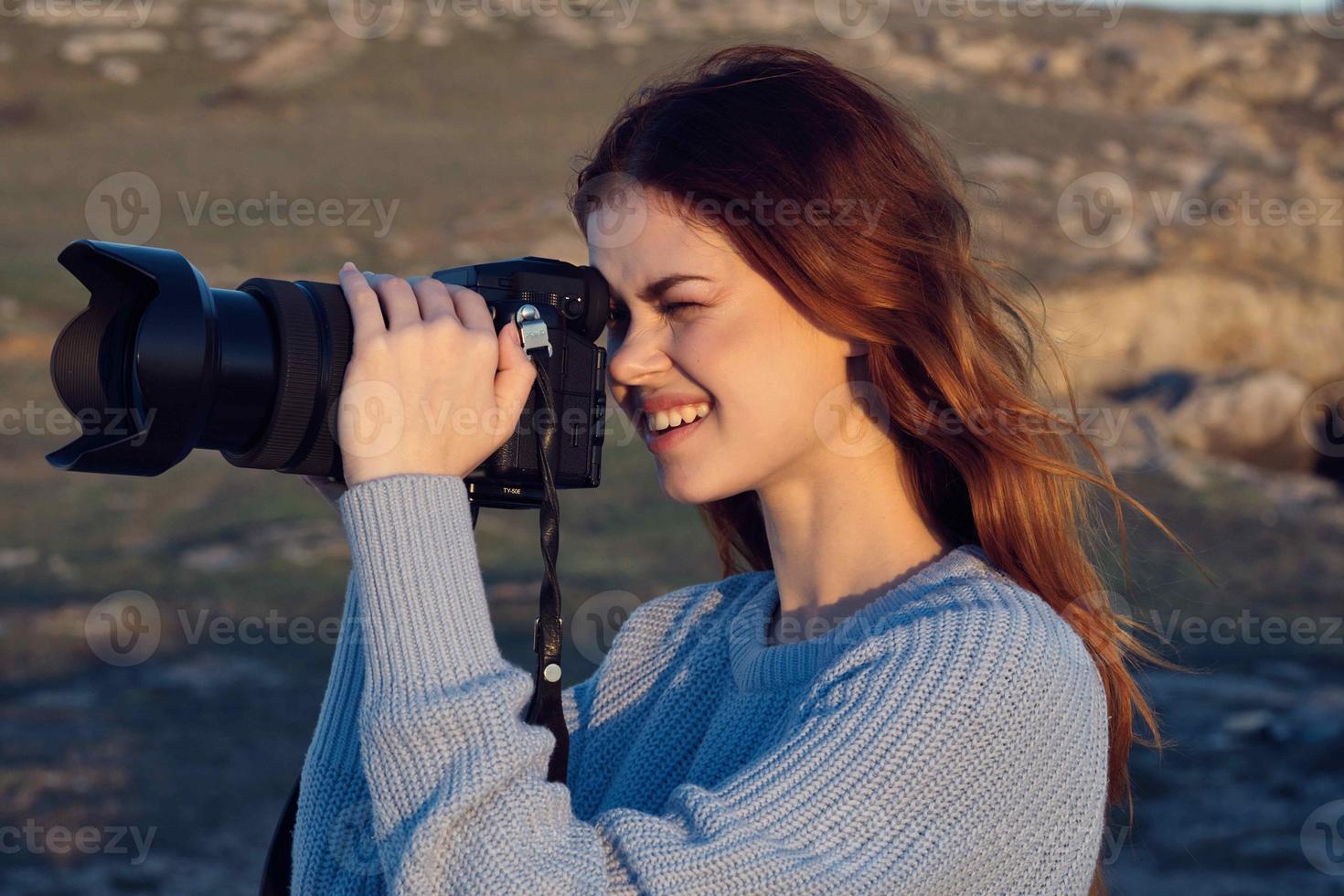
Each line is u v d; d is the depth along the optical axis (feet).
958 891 4.76
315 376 5.44
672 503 53.21
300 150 100.83
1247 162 120.98
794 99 5.75
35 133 103.04
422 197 89.35
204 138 103.14
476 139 106.83
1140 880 24.85
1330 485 68.90
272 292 5.55
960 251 6.13
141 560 42.16
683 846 4.61
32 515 46.60
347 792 5.74
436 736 4.74
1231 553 54.54
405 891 4.50
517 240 82.48
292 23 134.92
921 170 5.98
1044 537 5.90
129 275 5.81
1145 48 143.43
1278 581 51.01
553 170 99.30
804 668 5.67
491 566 43.11
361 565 5.09
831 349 5.82
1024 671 4.96
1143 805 28.68
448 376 5.37
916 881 4.65
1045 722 4.96
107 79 117.29
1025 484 5.86
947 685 4.89
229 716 29.94
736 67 6.07
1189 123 131.34
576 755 6.79
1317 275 99.86
